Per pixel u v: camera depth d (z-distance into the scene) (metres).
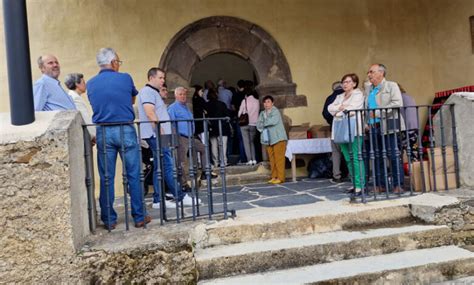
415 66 7.68
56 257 2.74
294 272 3.03
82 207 3.06
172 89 6.73
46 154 2.72
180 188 3.62
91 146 3.76
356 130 3.96
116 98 3.42
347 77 4.62
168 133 4.48
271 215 3.59
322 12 7.37
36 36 6.30
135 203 3.42
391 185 4.40
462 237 3.67
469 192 4.06
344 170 6.51
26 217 2.70
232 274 3.04
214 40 6.93
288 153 6.45
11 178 2.68
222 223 3.38
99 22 6.51
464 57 6.94
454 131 4.31
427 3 7.71
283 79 7.18
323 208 3.80
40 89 3.48
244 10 7.04
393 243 3.35
